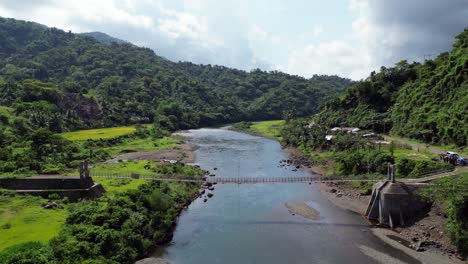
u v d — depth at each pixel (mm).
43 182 57500
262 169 95562
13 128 100438
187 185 73938
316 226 56750
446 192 50375
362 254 46750
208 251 48188
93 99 172500
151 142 133625
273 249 48781
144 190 60125
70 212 50219
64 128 135250
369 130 118562
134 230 47469
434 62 124000
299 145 127312
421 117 99625
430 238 49094
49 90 154250
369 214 59281
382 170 70875
